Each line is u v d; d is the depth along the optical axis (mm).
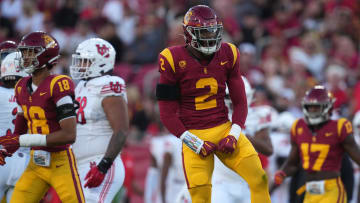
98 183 18484
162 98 17203
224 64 17141
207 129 17141
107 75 19797
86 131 19453
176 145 27297
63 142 17578
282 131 31281
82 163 19484
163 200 27344
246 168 17016
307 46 43906
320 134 22984
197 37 16469
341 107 37406
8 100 21078
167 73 16969
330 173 22750
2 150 18062
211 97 17141
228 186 22531
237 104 17516
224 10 46312
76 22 48875
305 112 23141
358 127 28406
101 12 50156
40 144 17609
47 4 50875
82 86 19875
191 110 17203
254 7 49125
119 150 18859
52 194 28391
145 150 35000
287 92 38406
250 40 46594
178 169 27375
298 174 24016
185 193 22359
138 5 50375
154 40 45312
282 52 45438
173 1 45062
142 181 34188
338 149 22844
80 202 18156
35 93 17766
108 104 19234
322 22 47125
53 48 17812
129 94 39188
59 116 17609
